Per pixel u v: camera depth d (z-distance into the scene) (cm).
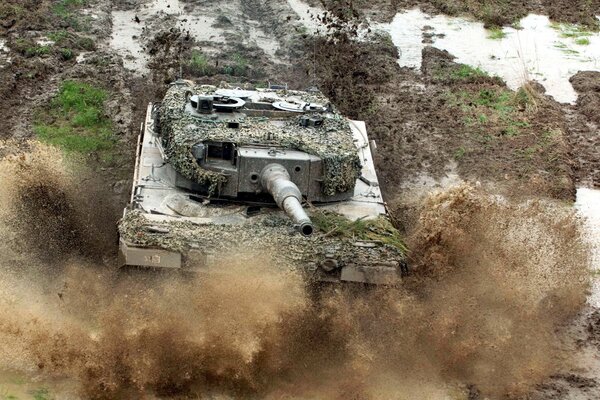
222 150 2291
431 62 4475
